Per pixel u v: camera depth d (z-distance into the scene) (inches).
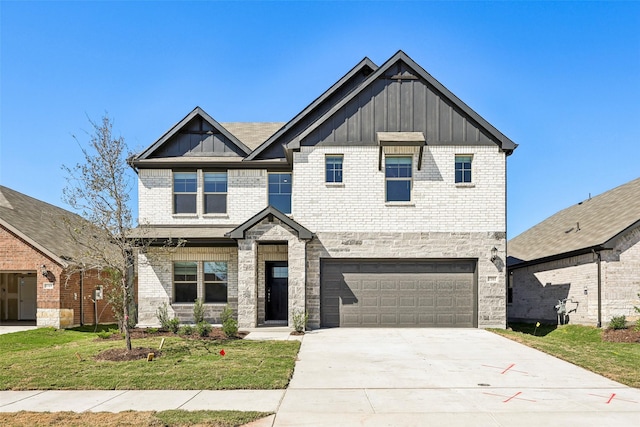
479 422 285.3
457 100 705.0
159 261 738.8
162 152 776.9
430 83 708.0
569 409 312.2
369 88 714.2
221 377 385.7
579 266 760.3
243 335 609.3
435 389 360.8
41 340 627.8
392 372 414.3
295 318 639.1
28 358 469.4
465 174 706.8
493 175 698.8
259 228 668.1
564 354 488.4
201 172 761.0
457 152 702.5
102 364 431.5
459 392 352.8
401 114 709.3
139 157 756.0
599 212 884.6
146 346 506.6
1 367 430.0
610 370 420.5
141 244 663.8
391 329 669.9
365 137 706.8
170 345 517.0
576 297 767.1
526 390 358.9
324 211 699.4
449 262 699.4
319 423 281.9
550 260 838.5
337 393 348.8
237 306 737.0
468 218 696.4
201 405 318.3
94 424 276.1
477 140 704.4
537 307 905.5
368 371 418.0
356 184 701.9
